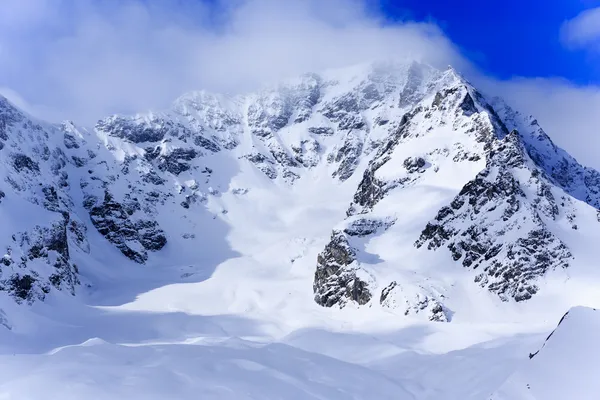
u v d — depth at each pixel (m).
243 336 116.56
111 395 45.75
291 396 50.94
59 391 46.25
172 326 126.56
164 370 54.53
